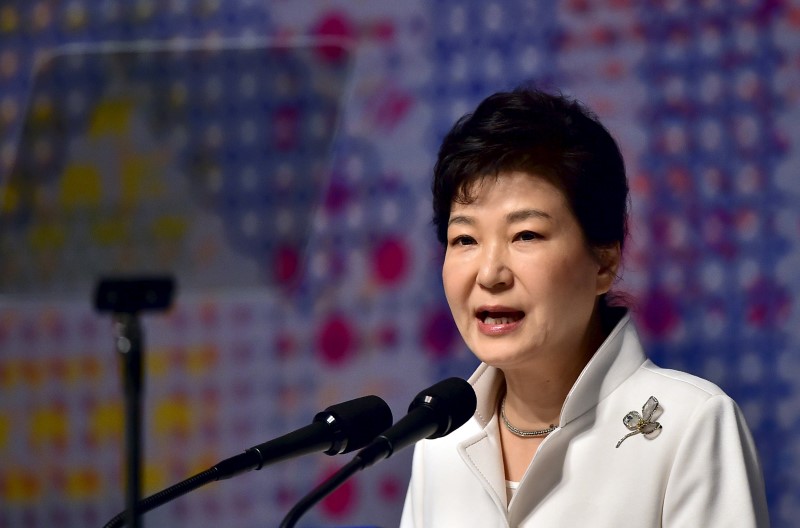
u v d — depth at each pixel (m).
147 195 3.23
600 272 4.67
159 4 8.91
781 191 8.28
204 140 3.29
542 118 4.46
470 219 4.46
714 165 8.33
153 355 9.11
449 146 4.60
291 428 9.00
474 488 4.88
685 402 4.50
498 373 4.96
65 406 9.26
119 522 3.35
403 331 8.82
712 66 8.34
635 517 4.38
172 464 9.11
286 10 8.82
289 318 8.97
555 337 4.43
